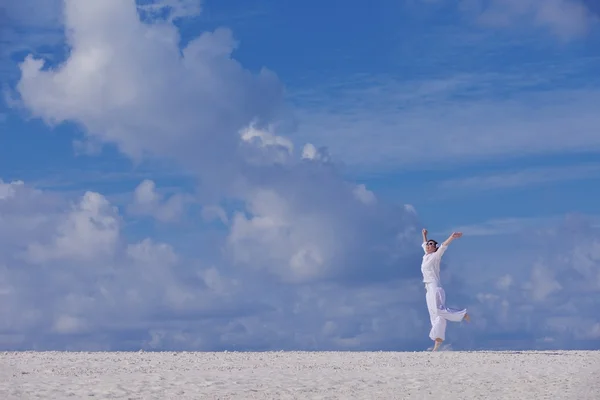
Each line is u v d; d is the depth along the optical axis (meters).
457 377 16.12
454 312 23.05
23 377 15.69
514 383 15.22
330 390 14.14
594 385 14.95
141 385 14.52
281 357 20.95
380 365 18.69
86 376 15.94
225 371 17.16
